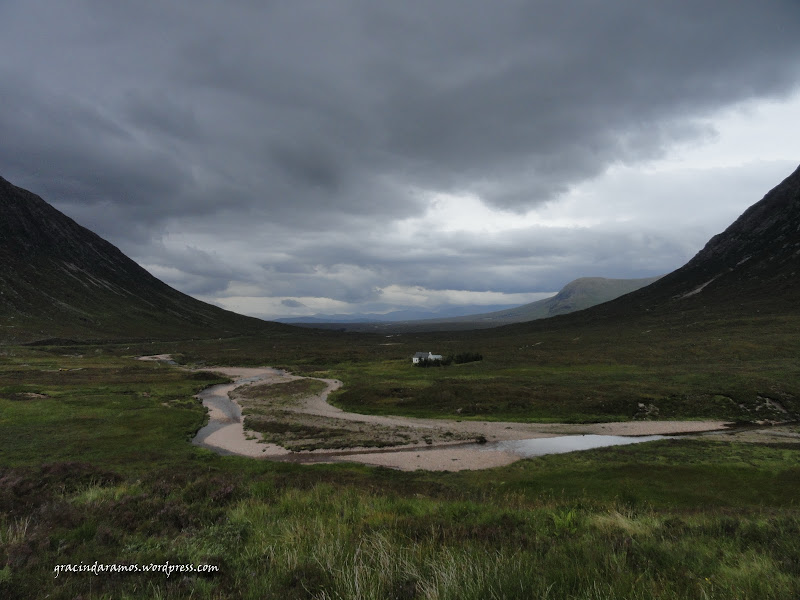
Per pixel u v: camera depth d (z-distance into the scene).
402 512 12.21
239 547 8.55
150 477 21.06
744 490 29.80
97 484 18.67
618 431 58.28
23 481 16.73
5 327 173.75
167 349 186.12
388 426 60.94
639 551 7.74
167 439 50.22
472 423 63.47
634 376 88.00
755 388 70.44
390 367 127.38
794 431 56.50
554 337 178.12
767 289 173.75
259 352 181.12
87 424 55.59
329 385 100.94
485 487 31.88
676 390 73.88
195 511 11.80
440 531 9.34
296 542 8.16
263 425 60.44
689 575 6.44
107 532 9.02
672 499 28.17
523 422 64.19
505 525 10.50
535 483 32.81
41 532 8.82
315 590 5.93
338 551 7.21
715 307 175.12
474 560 6.62
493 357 133.88
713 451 41.62
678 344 124.31
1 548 7.64
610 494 29.41
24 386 81.62
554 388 79.00
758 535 9.86
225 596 5.91
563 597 5.47
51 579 6.43
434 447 50.44
